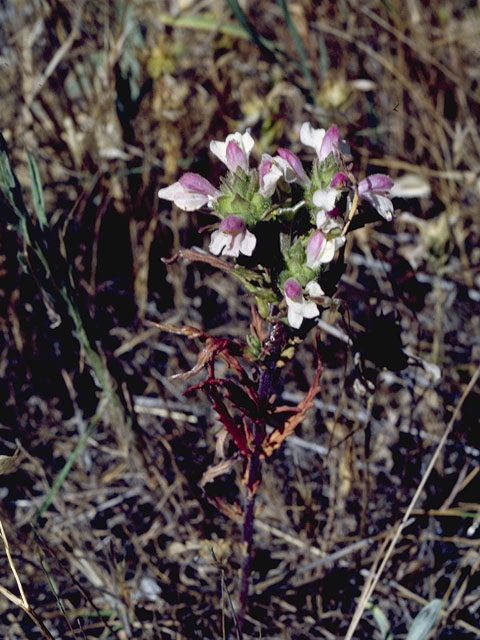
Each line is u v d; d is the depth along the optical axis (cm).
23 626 46
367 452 45
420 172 62
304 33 71
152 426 55
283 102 69
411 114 68
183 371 58
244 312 61
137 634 46
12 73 62
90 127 61
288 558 50
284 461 53
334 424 45
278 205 34
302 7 71
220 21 64
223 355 37
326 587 49
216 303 62
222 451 41
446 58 73
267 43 60
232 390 37
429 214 66
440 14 74
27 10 65
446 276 63
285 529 51
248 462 40
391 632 45
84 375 56
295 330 35
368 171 64
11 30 64
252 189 34
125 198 61
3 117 63
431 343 59
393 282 48
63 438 54
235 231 33
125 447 50
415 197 66
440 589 49
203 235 62
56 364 56
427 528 50
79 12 60
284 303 34
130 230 61
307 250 33
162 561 50
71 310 43
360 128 65
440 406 54
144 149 64
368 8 73
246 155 35
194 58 70
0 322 55
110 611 46
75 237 58
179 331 36
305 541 50
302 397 55
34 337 56
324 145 34
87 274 60
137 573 48
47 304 44
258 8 78
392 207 34
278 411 38
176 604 48
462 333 60
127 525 52
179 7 68
